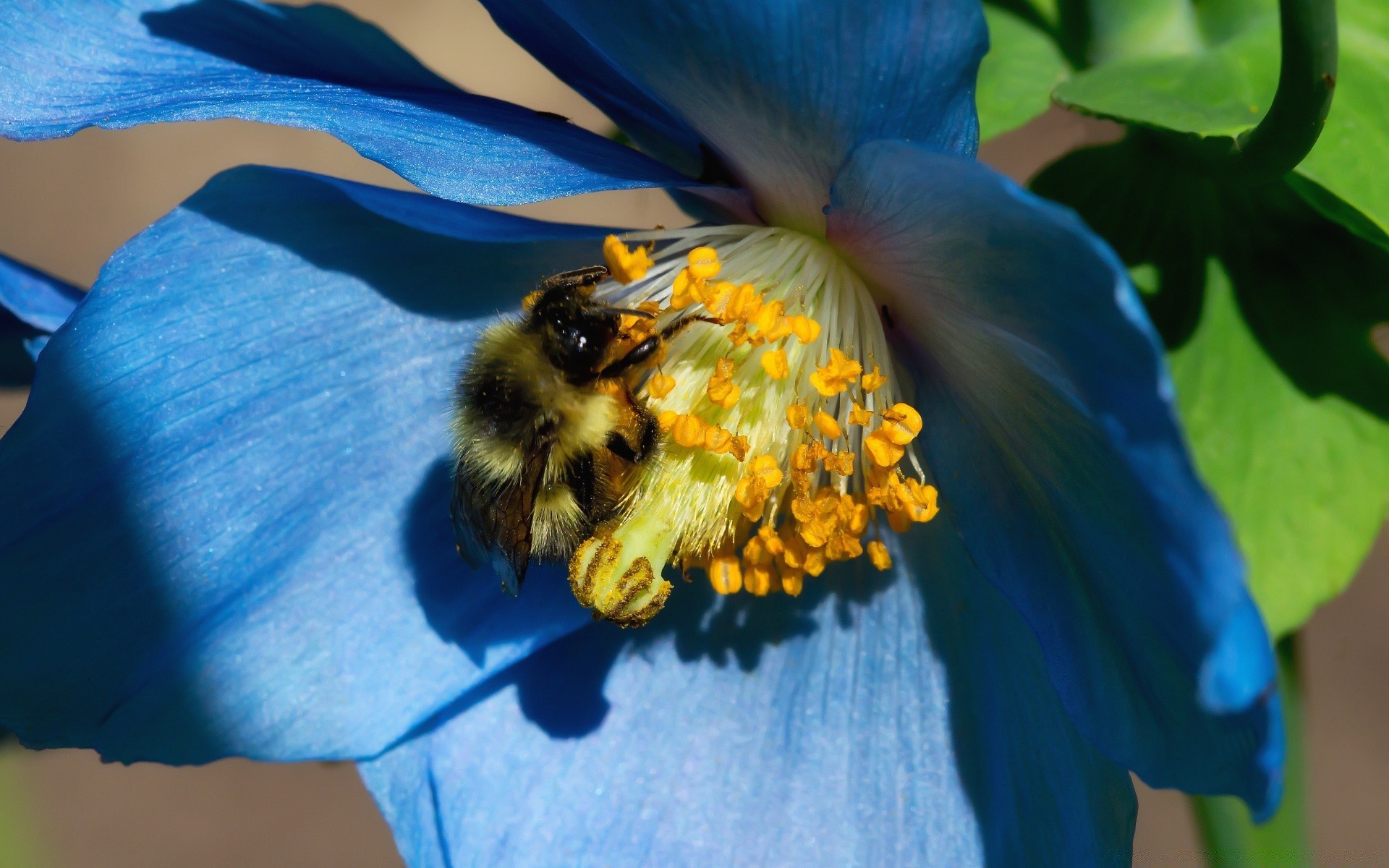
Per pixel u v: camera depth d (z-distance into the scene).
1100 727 0.17
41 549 0.17
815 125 0.17
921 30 0.16
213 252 0.17
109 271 0.17
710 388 0.17
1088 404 0.16
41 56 0.17
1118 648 0.17
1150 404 0.15
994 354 0.17
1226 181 0.17
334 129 0.17
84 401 0.17
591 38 0.17
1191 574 0.15
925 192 0.17
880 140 0.16
